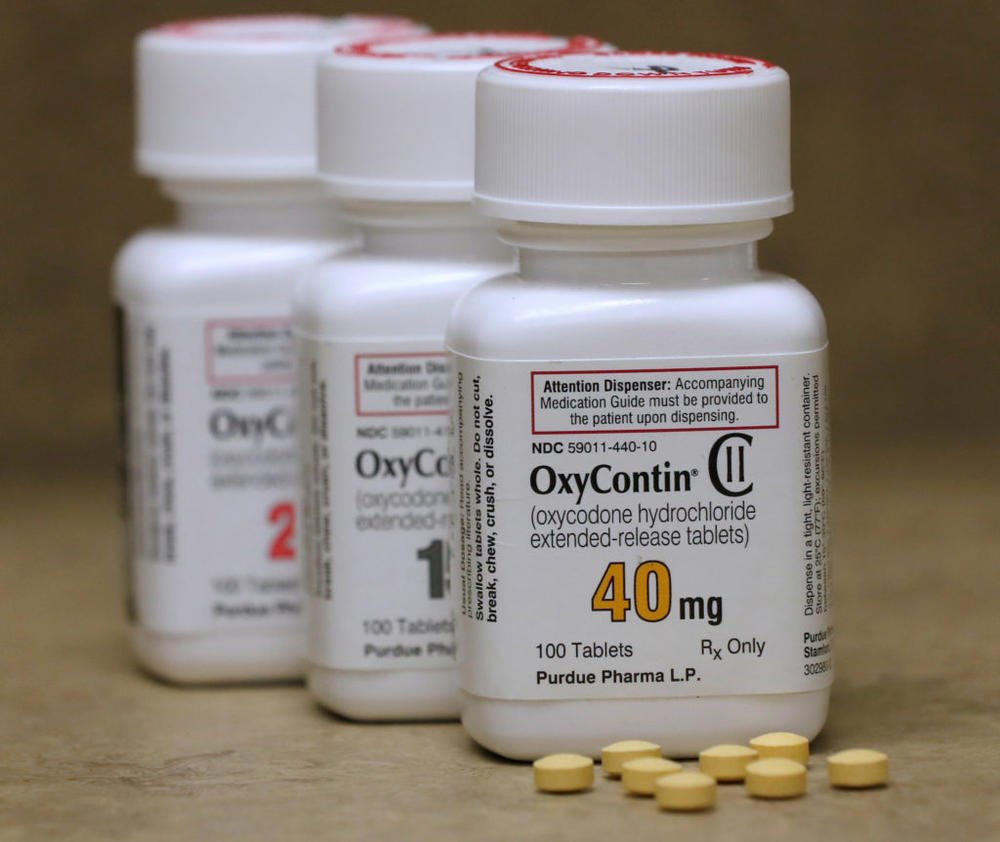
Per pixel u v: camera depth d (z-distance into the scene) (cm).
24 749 143
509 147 125
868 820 119
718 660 129
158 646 162
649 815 121
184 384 159
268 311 159
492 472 128
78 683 164
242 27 169
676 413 127
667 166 123
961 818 119
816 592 130
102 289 272
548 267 128
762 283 129
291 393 160
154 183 272
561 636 128
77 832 122
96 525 228
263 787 131
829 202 272
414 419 143
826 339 130
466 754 137
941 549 203
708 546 128
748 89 123
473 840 117
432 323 142
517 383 126
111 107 271
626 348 126
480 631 129
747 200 124
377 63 139
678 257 127
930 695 150
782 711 130
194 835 120
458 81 138
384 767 134
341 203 146
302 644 161
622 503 127
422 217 141
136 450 162
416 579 144
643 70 128
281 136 156
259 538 161
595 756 130
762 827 118
